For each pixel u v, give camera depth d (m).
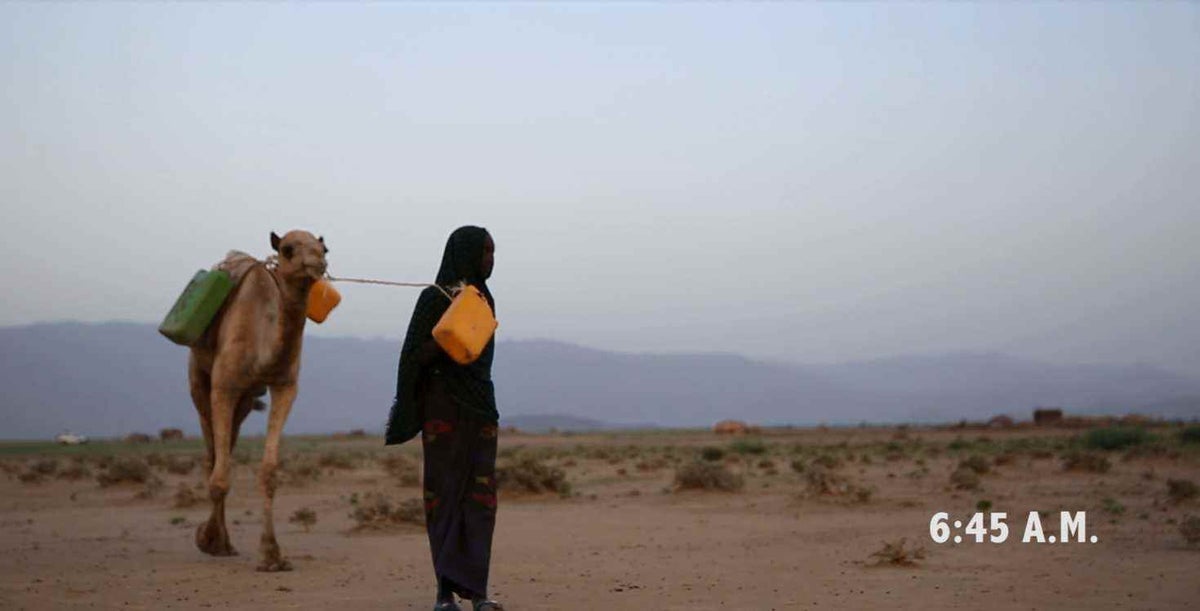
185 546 15.30
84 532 17.58
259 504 23.86
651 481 33.25
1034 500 22.38
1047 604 10.28
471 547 9.13
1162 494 23.44
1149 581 11.67
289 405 12.95
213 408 13.11
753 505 23.08
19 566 13.02
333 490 28.34
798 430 130.88
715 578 12.20
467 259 9.45
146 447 88.62
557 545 15.88
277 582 11.80
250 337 12.81
